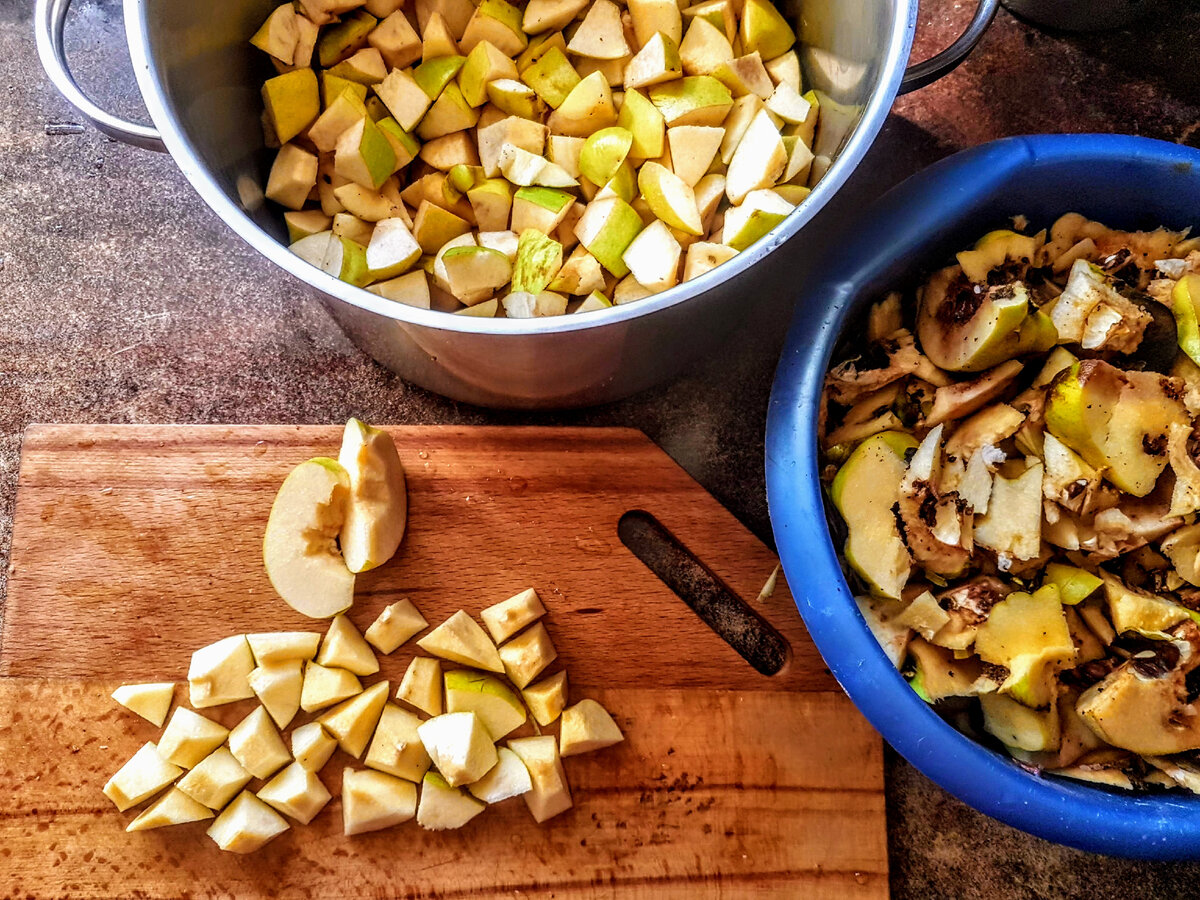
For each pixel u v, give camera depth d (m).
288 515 0.46
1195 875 0.51
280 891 0.46
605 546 0.48
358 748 0.47
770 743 0.47
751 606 0.48
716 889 0.47
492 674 0.48
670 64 0.44
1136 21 0.53
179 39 0.39
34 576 0.47
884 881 0.47
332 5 0.45
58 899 0.46
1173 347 0.44
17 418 0.54
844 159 0.38
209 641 0.47
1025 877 0.51
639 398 0.54
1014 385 0.44
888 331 0.46
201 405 0.54
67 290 0.54
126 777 0.46
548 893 0.47
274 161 0.46
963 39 0.41
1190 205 0.45
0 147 0.55
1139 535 0.43
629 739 0.47
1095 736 0.42
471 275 0.44
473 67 0.45
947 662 0.43
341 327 0.49
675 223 0.45
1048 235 0.46
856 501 0.43
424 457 0.49
